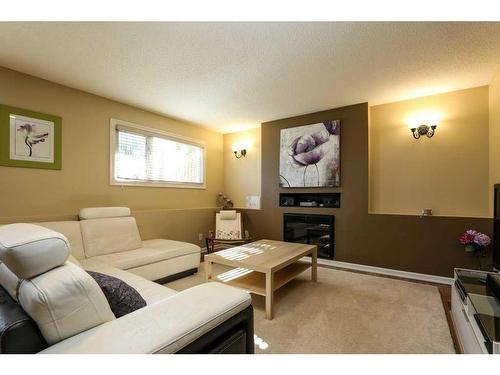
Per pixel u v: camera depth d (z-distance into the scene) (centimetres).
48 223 240
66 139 286
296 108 366
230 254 258
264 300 243
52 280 84
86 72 255
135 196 357
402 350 162
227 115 400
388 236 325
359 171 346
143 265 253
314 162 380
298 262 312
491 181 277
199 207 459
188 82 280
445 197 308
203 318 93
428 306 227
